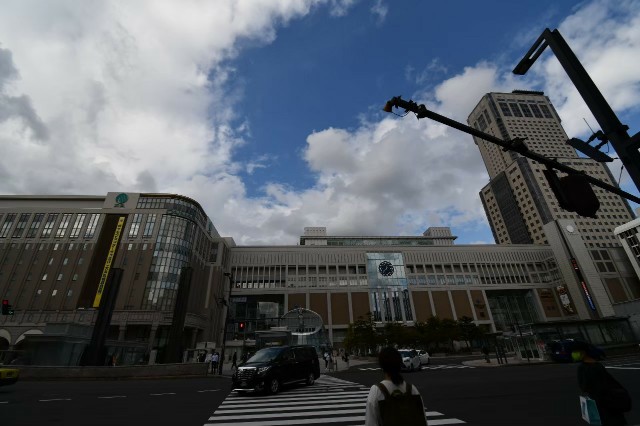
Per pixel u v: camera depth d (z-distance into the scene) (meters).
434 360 40.41
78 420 8.43
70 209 64.12
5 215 62.97
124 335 50.97
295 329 61.28
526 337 28.25
